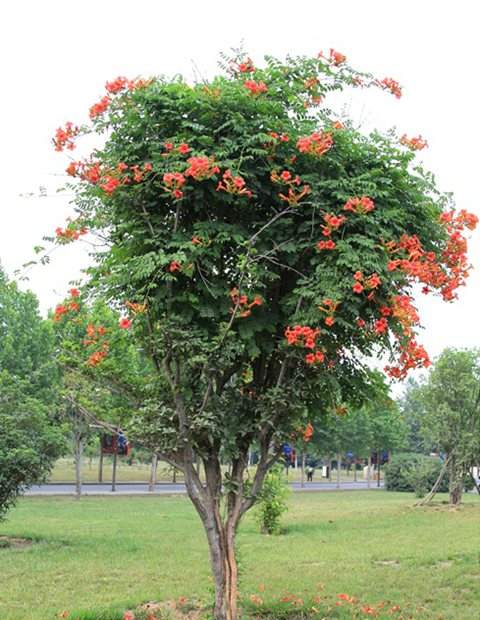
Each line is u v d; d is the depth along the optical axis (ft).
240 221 18.44
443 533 43.65
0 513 40.42
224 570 18.43
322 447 118.52
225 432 18.06
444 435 65.26
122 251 18.02
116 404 20.35
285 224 18.16
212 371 17.63
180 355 17.78
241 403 18.97
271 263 18.37
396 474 113.70
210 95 17.65
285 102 18.70
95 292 18.97
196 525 49.37
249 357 19.26
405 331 17.61
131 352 22.45
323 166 18.25
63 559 32.86
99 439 94.12
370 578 28.35
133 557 33.55
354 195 17.57
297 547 38.06
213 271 17.85
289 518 55.93
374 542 39.86
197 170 16.17
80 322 21.49
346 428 117.80
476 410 64.95
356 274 16.33
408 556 34.06
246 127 17.51
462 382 64.80
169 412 17.93
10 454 36.94
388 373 18.71
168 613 22.04
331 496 95.76
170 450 18.66
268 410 18.28
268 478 44.37
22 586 26.63
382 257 17.10
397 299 17.03
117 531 45.03
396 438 127.03
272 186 18.15
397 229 17.93
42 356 74.90
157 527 47.78
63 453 41.39
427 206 19.13
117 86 17.94
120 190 17.63
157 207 18.10
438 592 25.72
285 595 24.56
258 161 17.92
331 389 19.35
